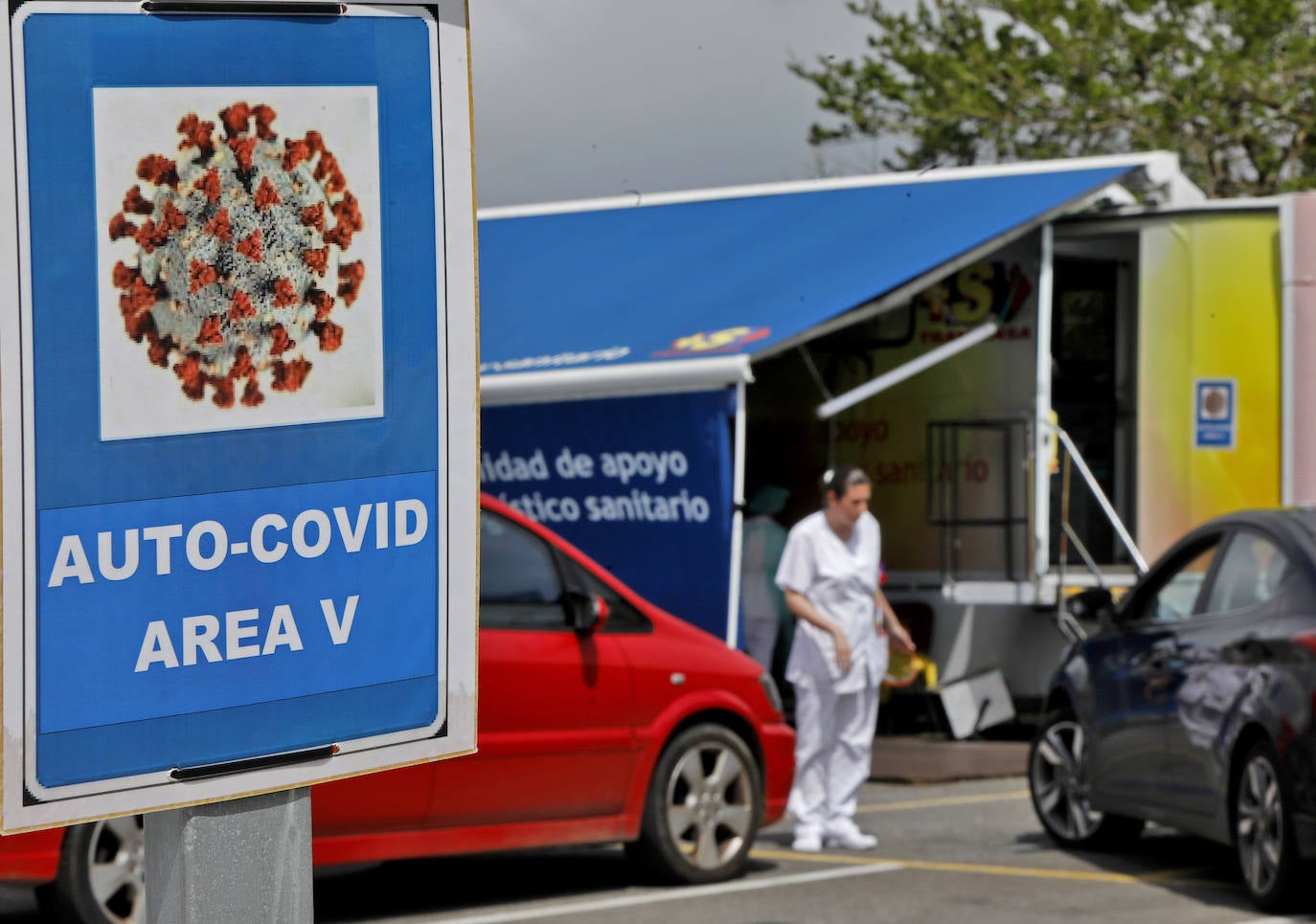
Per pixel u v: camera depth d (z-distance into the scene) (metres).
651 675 8.55
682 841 8.73
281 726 2.10
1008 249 14.67
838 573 9.62
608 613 8.55
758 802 8.95
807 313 13.09
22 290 1.92
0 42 1.89
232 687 2.07
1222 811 8.01
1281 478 14.15
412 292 2.17
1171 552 9.01
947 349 13.62
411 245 2.17
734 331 13.25
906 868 9.13
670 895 8.41
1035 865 9.17
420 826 7.72
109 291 1.97
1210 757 8.07
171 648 2.03
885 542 15.44
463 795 7.82
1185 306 14.27
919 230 14.12
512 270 16.61
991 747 14.39
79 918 6.77
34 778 1.94
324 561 2.13
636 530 13.22
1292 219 14.10
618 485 13.34
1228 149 29.19
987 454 14.84
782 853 9.74
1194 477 14.24
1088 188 13.94
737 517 12.67
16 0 1.90
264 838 2.10
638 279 15.41
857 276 13.58
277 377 2.08
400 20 2.15
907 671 14.85
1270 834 7.60
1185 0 28.25
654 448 13.06
